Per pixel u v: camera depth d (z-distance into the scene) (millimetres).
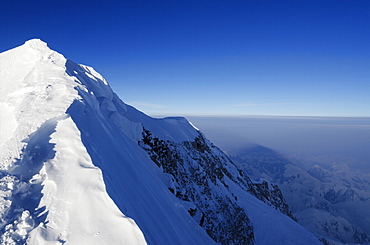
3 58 28203
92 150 8352
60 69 18641
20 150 7254
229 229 25500
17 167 6590
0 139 9430
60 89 13555
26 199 5684
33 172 6582
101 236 5004
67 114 9781
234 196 36125
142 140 25859
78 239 4859
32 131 8352
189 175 28750
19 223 4969
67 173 6391
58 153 7215
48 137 7996
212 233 22672
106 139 11453
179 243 9891
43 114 9617
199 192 27688
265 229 31375
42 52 23094
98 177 6328
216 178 36469
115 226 5266
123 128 23391
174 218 13148
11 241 4625
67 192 5785
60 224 5094
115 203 5863
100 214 5461
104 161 8617
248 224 29312
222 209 28031
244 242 25922
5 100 13859
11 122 10086
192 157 33375
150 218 8727
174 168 27875
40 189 6004
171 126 37906
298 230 34188
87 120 11219
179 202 18688
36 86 14023
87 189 5914
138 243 5086
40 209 5422
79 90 14508
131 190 9164
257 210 35719
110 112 23078
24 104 11047
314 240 32594
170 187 21031
